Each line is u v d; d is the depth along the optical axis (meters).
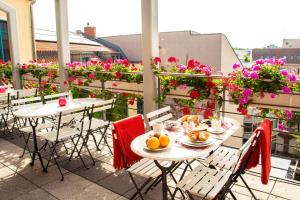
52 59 12.45
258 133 2.43
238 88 3.88
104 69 5.78
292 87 3.54
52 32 14.66
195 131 2.64
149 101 4.95
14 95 5.73
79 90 6.52
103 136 4.61
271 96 3.66
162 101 4.83
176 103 4.80
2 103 5.96
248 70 3.82
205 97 4.31
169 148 2.52
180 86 4.52
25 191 3.40
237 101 3.96
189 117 3.25
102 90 5.86
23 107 4.54
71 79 6.50
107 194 3.29
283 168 3.78
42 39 12.40
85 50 13.57
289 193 3.20
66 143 5.00
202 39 14.94
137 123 3.11
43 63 7.57
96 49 14.55
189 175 2.60
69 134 3.95
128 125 3.00
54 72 6.94
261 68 3.69
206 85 4.23
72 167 4.04
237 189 3.29
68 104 4.59
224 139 2.72
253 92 3.77
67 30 6.59
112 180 3.62
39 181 3.64
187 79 4.41
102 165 4.09
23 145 5.01
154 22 4.72
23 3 10.49
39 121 6.27
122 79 5.43
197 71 4.38
